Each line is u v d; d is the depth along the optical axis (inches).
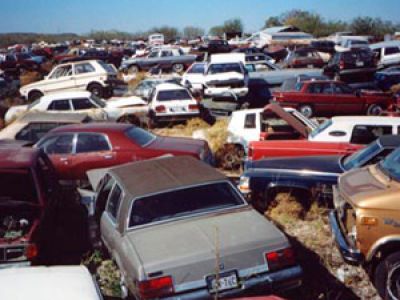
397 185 222.7
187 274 201.5
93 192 306.5
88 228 306.3
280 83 860.6
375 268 226.4
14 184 268.8
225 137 503.5
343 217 241.0
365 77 928.9
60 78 934.4
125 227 229.1
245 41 2137.1
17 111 664.4
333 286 245.6
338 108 717.3
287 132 462.9
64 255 291.7
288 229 304.8
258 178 319.9
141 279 199.2
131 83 1045.8
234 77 776.3
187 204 235.0
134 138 399.9
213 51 1581.0
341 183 251.8
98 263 280.1
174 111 668.1
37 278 159.2
